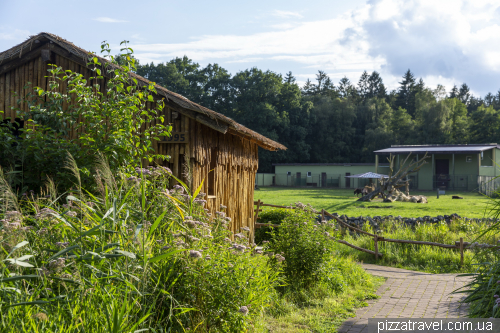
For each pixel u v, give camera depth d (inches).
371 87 4436.5
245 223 480.4
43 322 128.3
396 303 290.2
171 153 344.5
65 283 150.0
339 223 644.7
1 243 149.4
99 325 131.1
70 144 273.0
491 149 1891.0
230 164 425.7
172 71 2679.6
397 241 482.9
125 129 277.3
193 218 218.8
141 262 156.0
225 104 2716.5
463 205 1091.9
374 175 1476.4
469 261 429.4
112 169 257.4
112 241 161.5
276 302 259.6
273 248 327.9
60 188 272.8
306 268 307.0
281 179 2261.3
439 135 2780.5
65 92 357.4
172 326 167.3
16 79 370.6
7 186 174.7
